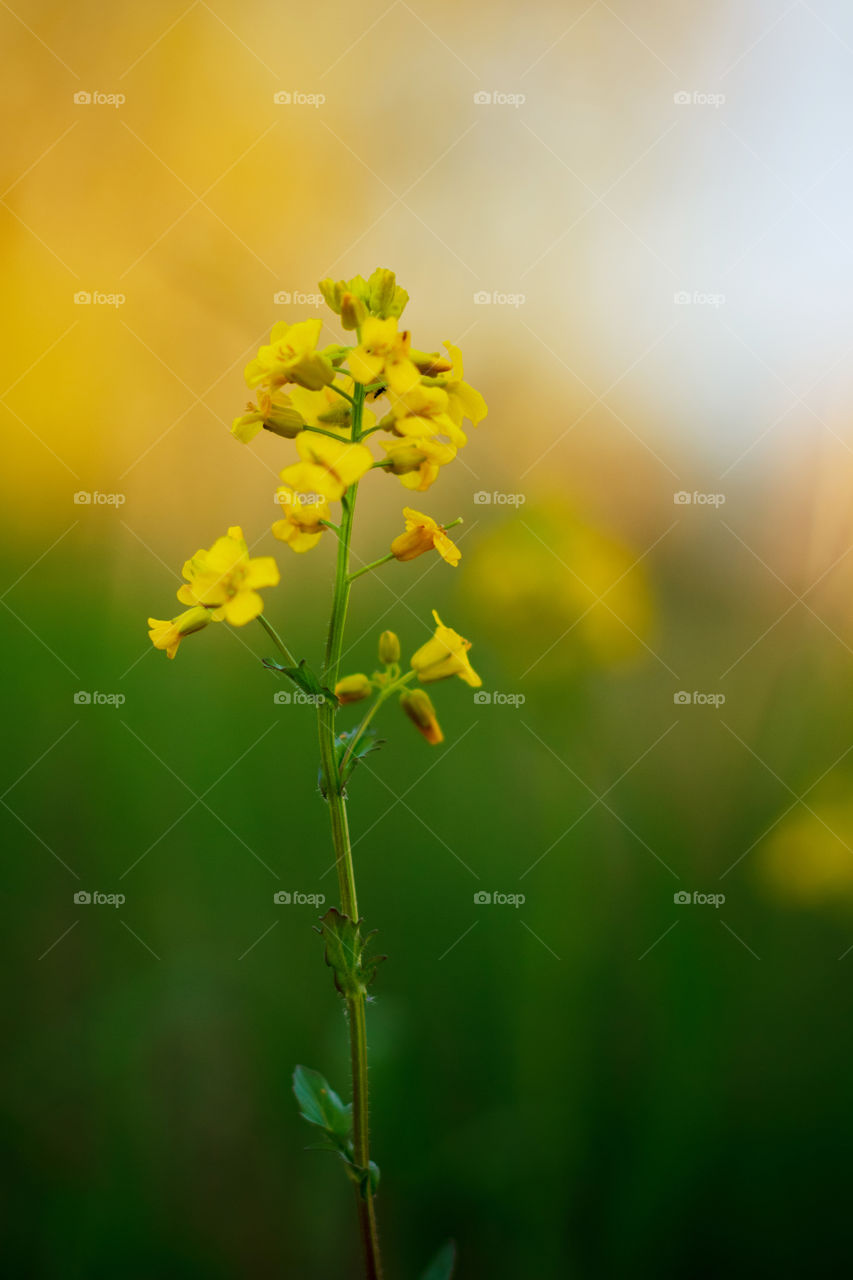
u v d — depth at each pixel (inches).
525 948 10.7
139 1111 10.3
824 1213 9.9
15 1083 10.3
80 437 13.6
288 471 9.0
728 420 12.9
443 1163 10.2
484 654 12.1
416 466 9.2
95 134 14.7
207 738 11.8
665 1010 10.5
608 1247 9.9
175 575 13.7
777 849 11.0
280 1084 10.4
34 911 10.9
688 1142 10.0
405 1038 10.5
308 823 11.6
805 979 10.6
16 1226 9.9
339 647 9.2
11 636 12.0
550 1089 10.3
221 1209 10.0
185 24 14.8
